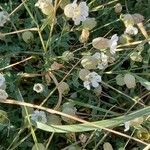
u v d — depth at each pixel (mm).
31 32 211
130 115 181
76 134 200
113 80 211
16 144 185
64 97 199
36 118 184
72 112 189
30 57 202
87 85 195
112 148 193
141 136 197
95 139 196
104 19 225
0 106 197
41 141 200
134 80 197
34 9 214
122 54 207
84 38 200
